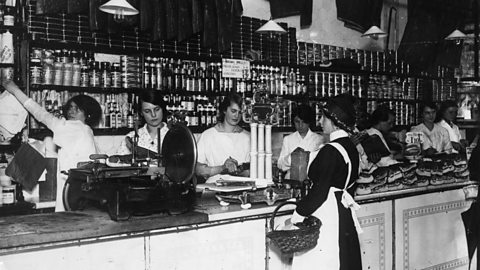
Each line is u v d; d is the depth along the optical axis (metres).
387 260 4.41
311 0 6.52
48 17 4.30
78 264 2.69
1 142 4.18
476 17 8.12
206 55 5.35
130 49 4.80
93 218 2.95
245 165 4.34
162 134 4.32
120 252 2.83
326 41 6.98
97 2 4.41
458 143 6.87
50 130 4.41
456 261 5.09
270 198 3.58
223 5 5.34
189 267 3.12
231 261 3.34
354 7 7.04
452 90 8.11
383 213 4.36
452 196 5.04
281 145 6.31
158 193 2.96
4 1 4.18
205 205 3.48
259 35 5.78
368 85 7.05
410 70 7.64
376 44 7.75
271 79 5.90
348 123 3.43
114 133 4.81
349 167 3.42
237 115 4.69
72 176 3.23
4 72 4.20
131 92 4.87
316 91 6.39
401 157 5.34
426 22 7.75
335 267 3.36
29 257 2.53
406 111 7.54
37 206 4.15
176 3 5.01
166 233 3.01
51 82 4.40
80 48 4.51
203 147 4.80
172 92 5.11
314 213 3.41
